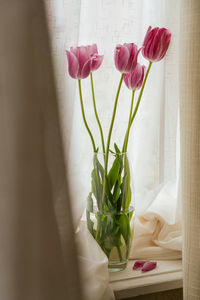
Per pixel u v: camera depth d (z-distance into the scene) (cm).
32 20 86
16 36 86
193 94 113
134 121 133
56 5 107
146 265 134
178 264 137
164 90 130
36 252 89
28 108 87
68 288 92
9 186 87
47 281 90
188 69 112
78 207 125
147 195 135
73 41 117
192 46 111
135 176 136
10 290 89
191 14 110
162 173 134
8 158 87
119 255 129
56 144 89
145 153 133
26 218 88
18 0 85
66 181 90
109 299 123
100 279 119
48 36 87
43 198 89
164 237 138
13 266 89
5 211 88
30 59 86
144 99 131
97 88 128
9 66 86
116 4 124
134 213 129
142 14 126
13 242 88
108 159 122
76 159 127
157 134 131
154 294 134
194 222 118
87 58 112
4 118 87
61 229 90
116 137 132
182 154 117
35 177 88
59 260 91
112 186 123
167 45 115
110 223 125
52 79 88
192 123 114
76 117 127
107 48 126
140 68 117
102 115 130
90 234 126
